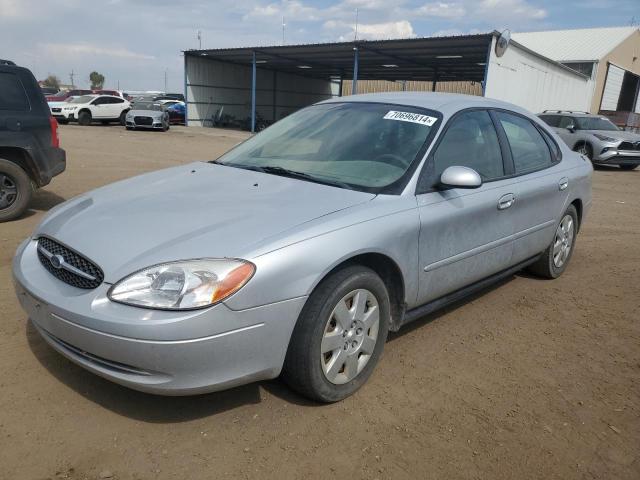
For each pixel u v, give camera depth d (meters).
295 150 3.76
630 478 2.47
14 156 6.38
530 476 2.44
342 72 38.97
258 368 2.54
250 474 2.35
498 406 2.97
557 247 4.97
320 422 2.73
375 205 2.99
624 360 3.60
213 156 15.04
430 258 3.29
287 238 2.57
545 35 38.81
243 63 36.75
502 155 4.05
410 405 2.93
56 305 2.50
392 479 2.37
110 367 2.47
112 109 27.55
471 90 39.91
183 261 2.41
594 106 34.84
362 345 2.96
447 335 3.81
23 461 2.35
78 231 2.77
